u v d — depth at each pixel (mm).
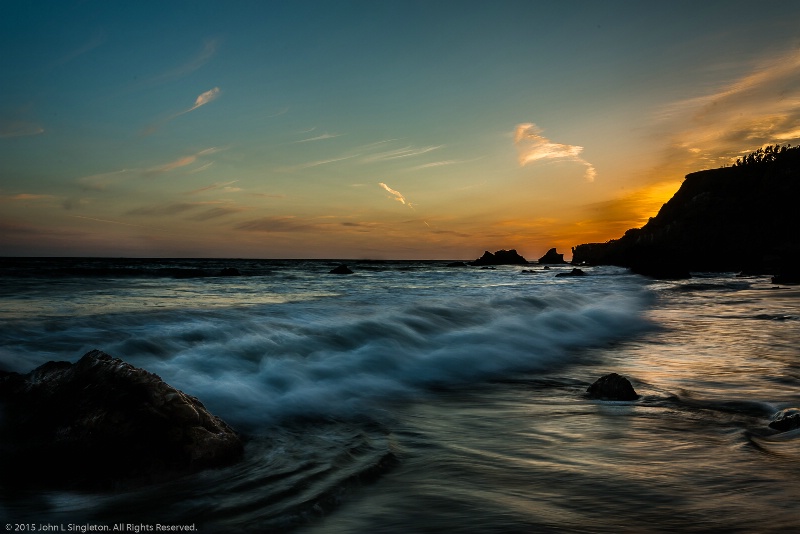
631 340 12523
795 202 106750
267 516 3297
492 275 50750
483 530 3047
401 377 8023
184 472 4016
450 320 13102
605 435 5086
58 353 7688
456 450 4625
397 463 4277
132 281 28594
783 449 4633
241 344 8648
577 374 8586
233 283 29359
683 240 118500
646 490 3648
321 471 4051
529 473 4027
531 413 6016
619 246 147625
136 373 4668
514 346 10859
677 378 7988
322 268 67250
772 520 3117
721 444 4770
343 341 9727
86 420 4363
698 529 2998
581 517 3205
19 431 4566
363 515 3295
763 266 78062
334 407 6184
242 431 5172
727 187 129500
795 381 7727
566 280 41156
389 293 21891
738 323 15914
